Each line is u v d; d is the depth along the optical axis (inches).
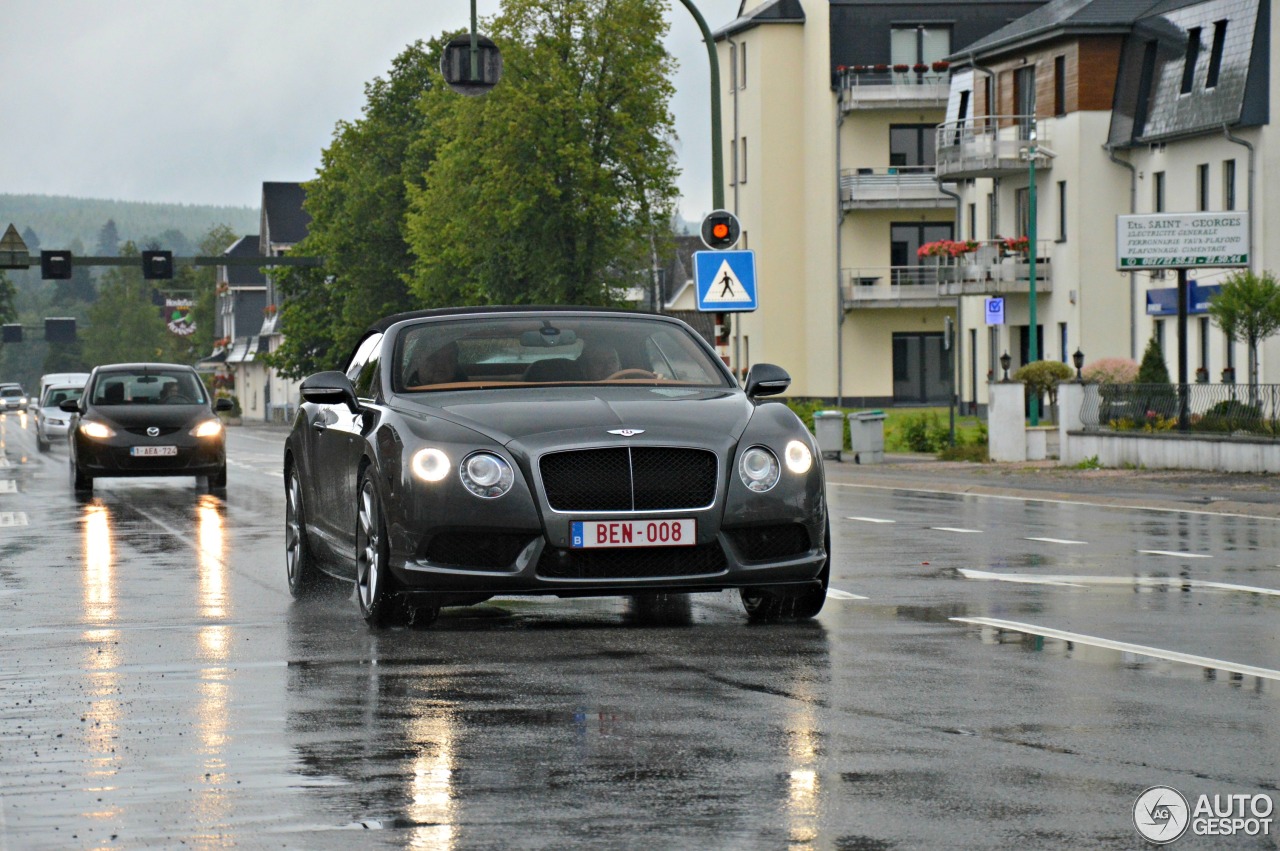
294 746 613.3
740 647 836.0
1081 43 4675.2
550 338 1002.7
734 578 864.9
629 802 522.6
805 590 919.7
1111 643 848.9
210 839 487.5
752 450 877.8
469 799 529.0
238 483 2652.6
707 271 2297.0
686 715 660.1
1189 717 652.1
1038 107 4936.0
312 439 1075.9
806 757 583.5
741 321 6909.5
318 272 7701.8
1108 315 4726.9
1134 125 4554.6
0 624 967.0
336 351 7583.7
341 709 683.4
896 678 743.1
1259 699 690.8
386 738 624.7
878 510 1926.7
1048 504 2043.6
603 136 5910.4
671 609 991.0
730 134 6904.5
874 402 6574.8
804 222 6653.5
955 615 961.5
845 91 6437.0
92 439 2364.7
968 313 5502.0
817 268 6614.2
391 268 7347.4
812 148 6594.5
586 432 864.3
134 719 669.9
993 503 2068.2
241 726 652.1
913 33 6471.5
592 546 851.4
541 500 852.6
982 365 5388.8
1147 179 4544.8
